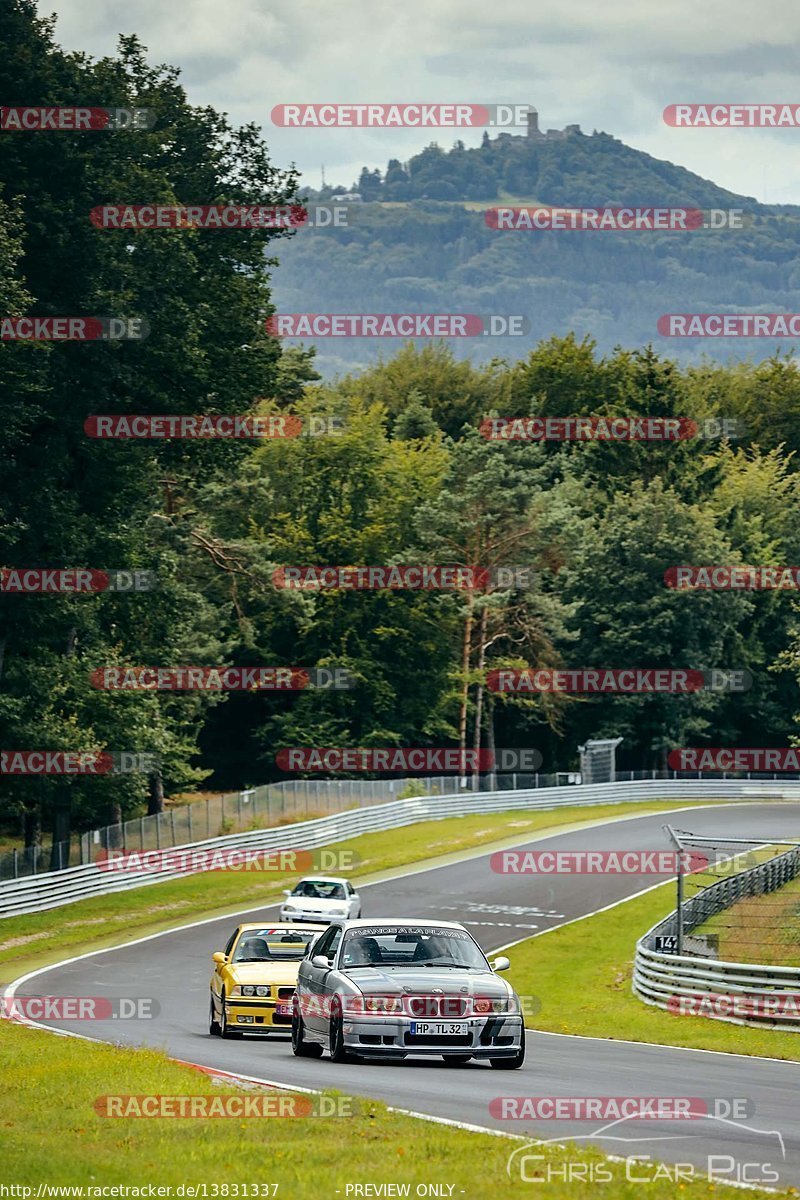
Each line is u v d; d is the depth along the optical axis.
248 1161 40.19
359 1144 42.47
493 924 157.00
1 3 146.88
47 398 152.50
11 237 138.00
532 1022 101.62
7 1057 65.88
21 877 165.38
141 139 155.50
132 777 187.62
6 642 171.62
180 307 157.25
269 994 80.94
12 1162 40.31
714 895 141.50
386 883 185.38
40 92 145.00
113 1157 40.91
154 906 170.00
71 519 158.50
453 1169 38.91
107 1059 63.16
